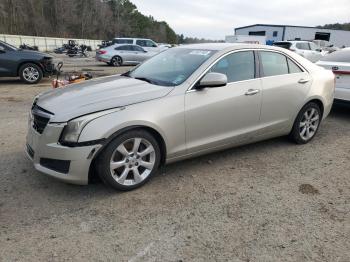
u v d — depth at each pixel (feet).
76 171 11.29
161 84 13.64
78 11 307.37
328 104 18.56
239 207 11.67
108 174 11.75
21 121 21.40
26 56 37.37
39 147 11.71
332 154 16.72
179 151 13.25
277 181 13.69
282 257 9.23
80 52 112.68
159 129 12.40
